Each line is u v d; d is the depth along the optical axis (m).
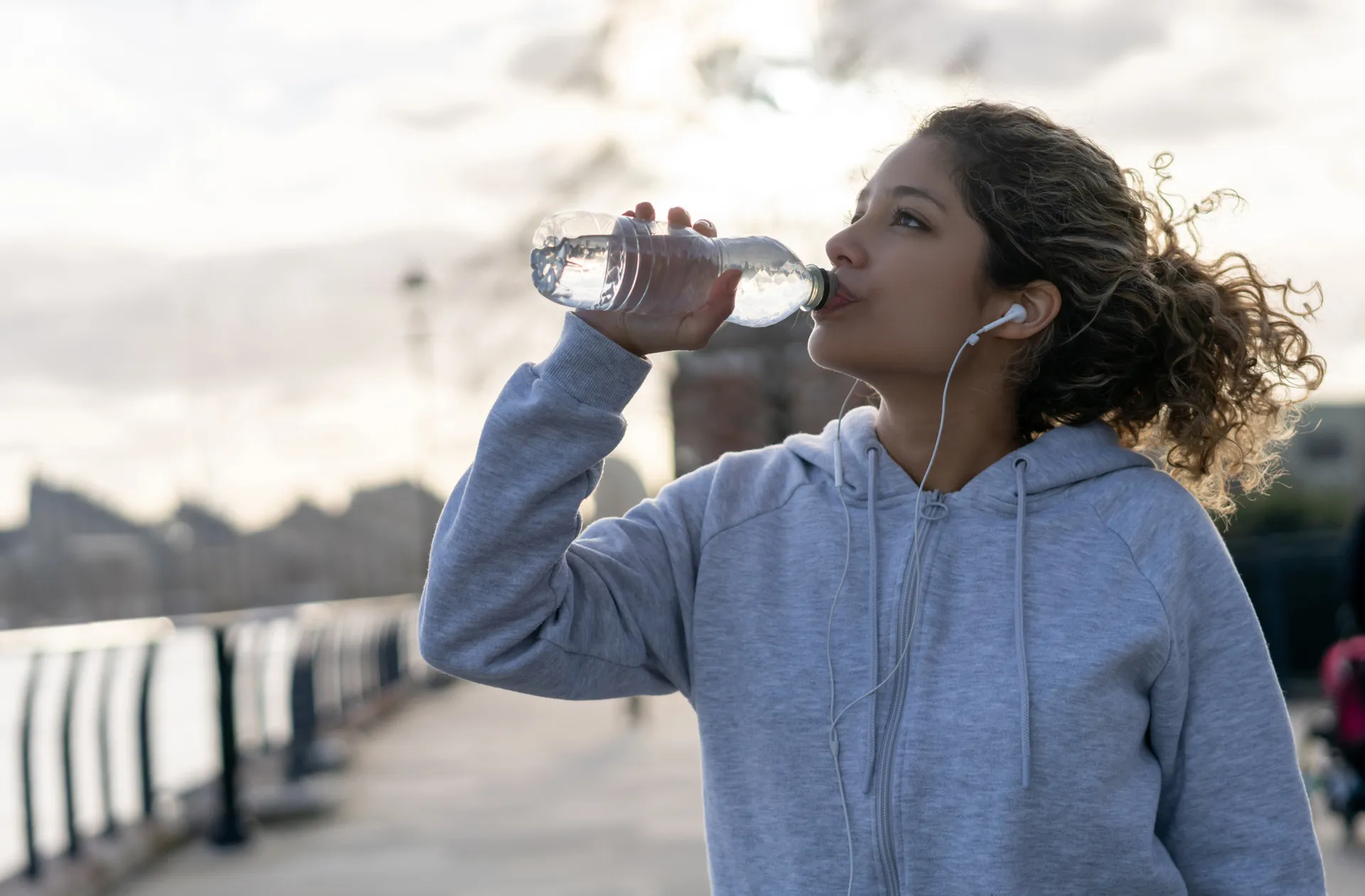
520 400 1.47
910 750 1.48
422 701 12.43
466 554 1.46
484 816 6.63
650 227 1.52
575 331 1.47
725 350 6.69
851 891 1.48
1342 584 5.38
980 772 1.46
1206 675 1.52
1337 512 10.77
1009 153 1.61
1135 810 1.46
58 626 5.53
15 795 6.65
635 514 1.73
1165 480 1.58
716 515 1.66
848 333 1.58
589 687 1.59
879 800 1.48
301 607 7.15
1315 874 1.50
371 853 5.88
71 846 5.30
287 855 5.91
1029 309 1.62
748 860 1.54
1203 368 1.74
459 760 8.61
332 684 9.84
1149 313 1.68
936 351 1.58
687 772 7.66
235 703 6.20
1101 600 1.50
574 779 7.63
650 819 6.37
